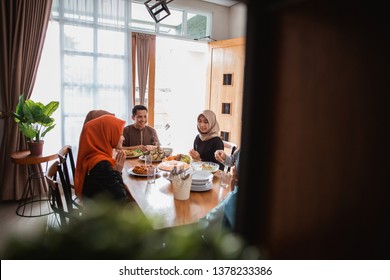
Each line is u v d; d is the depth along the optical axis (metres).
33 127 3.07
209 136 2.61
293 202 0.38
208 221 1.11
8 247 0.36
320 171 0.37
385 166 0.33
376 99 0.32
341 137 0.35
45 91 3.44
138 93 3.95
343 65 0.34
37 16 3.06
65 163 2.03
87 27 3.42
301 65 0.36
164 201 1.49
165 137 6.35
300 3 0.35
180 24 4.21
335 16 0.34
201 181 1.66
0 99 3.11
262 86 0.38
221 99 4.28
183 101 6.12
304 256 0.38
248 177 0.40
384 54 0.31
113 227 0.38
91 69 3.50
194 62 5.81
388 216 0.34
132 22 3.82
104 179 1.63
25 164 2.90
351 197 0.36
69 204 1.81
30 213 2.87
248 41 0.38
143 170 1.98
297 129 0.37
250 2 0.38
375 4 0.31
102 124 1.78
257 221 0.41
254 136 0.39
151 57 3.97
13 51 2.96
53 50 3.42
